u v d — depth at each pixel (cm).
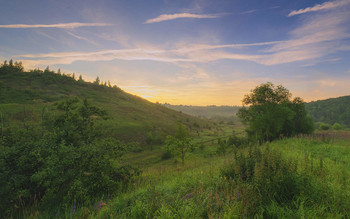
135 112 13750
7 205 595
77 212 427
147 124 10981
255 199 309
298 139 1745
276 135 2844
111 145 1152
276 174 382
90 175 783
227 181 430
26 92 12700
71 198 627
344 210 273
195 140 9756
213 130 15662
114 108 13312
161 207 325
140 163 4888
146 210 332
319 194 333
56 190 718
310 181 372
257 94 3300
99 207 404
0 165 704
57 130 1106
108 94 18362
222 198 335
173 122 14012
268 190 348
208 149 5575
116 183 774
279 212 285
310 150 1198
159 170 1399
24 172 767
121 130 8238
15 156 757
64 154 812
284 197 348
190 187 454
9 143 968
